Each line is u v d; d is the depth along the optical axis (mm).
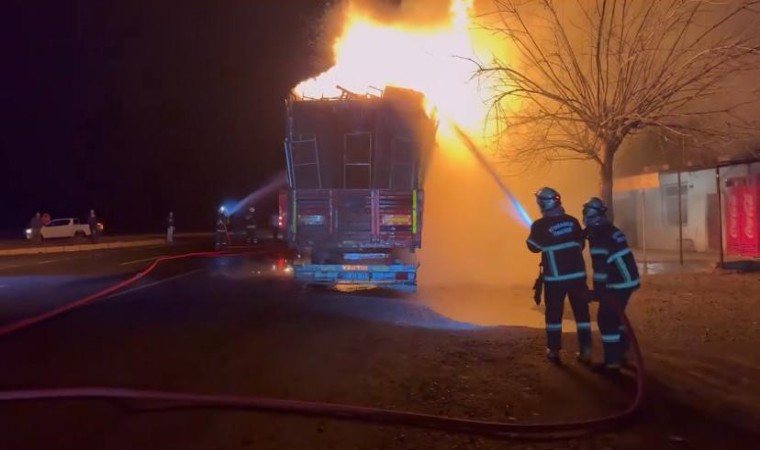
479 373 7078
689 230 22594
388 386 6652
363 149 13461
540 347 8273
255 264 22141
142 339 8930
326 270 13695
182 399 6109
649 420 5727
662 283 13320
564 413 5906
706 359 7582
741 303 10953
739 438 5344
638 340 8484
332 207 13609
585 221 7438
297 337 9070
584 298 7188
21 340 8844
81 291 14320
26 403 6047
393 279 13641
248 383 6766
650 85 10594
